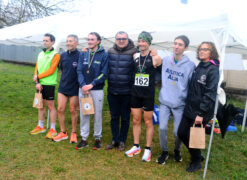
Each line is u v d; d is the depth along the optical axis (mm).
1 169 2861
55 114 4059
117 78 3389
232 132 5062
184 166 3238
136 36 4383
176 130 3066
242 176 3102
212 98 2697
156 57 3098
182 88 3002
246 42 2770
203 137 2779
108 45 5832
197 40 4945
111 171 2992
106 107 6648
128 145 3898
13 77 11219
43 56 3930
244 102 9227
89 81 3418
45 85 3906
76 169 2990
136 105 3301
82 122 3594
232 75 10078
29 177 2729
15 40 5227
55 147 3621
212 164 3379
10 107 5984
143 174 2957
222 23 2783
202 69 2812
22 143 3699
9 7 8086
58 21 4129
